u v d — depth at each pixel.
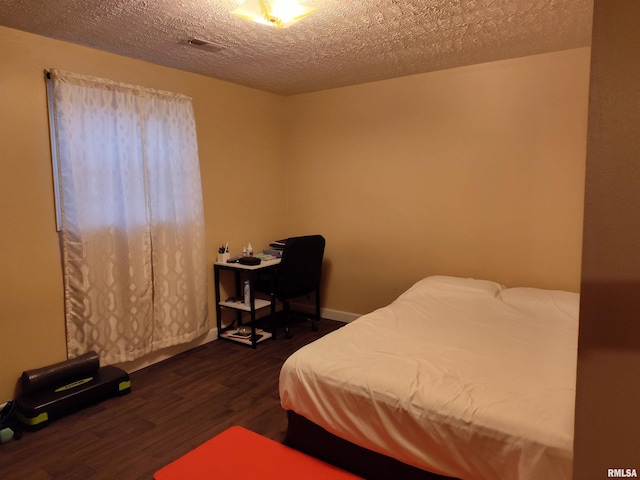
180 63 3.14
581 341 0.54
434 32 2.55
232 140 3.81
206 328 3.55
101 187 2.78
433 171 3.54
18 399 2.39
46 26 2.38
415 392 1.65
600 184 0.51
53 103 2.57
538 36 2.63
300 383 1.92
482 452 1.47
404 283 3.80
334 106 4.01
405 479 1.69
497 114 3.21
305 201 4.34
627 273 0.50
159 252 3.14
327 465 1.87
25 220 2.51
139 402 2.63
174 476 1.79
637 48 0.48
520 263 3.25
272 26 2.29
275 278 3.85
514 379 1.74
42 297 2.60
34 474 1.96
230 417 2.45
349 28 2.47
